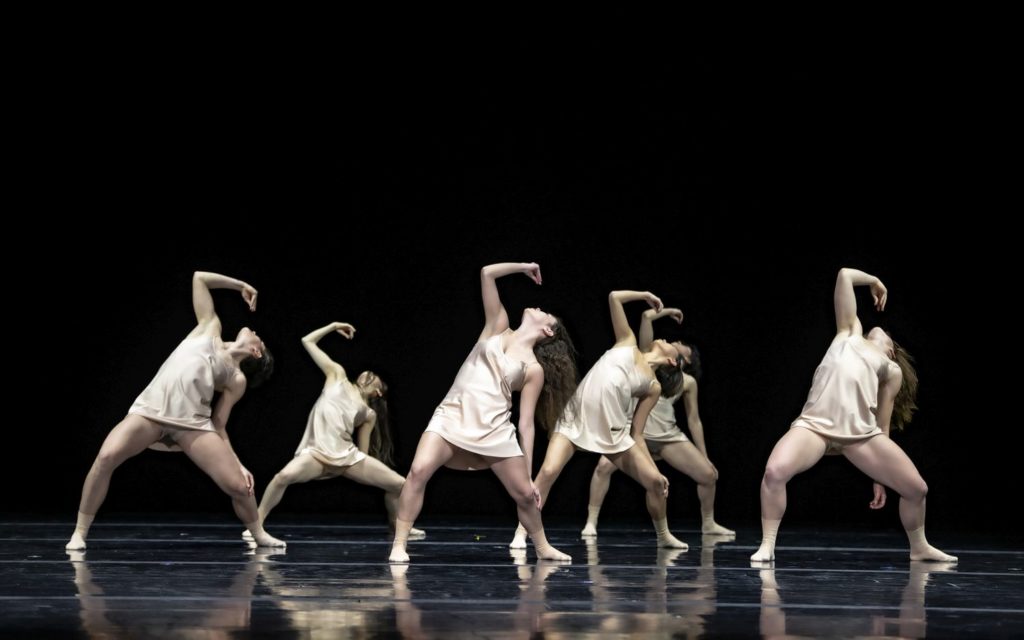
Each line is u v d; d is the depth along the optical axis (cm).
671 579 504
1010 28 1012
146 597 425
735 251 1065
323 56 1060
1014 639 362
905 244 1047
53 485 1060
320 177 1070
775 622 388
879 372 605
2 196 1049
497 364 570
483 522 935
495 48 1062
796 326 1060
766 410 1065
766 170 1059
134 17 1043
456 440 552
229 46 1053
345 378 792
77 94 1047
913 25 1027
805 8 1039
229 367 630
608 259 1070
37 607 399
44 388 1059
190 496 1070
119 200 1059
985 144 1030
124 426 601
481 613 397
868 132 1045
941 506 1041
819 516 1063
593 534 786
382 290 1073
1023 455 1030
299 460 764
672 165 1065
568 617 392
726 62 1053
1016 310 1032
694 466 822
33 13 1033
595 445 666
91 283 1059
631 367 677
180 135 1058
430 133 1070
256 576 495
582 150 1067
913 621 395
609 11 1055
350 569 527
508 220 1072
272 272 1067
